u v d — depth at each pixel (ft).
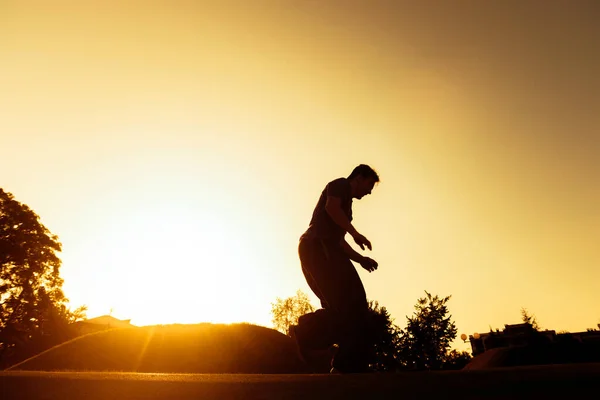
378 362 69.72
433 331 71.20
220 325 55.01
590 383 3.18
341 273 8.19
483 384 3.51
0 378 5.07
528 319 95.20
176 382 4.53
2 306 84.79
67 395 4.42
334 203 8.51
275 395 3.94
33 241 89.81
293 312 99.04
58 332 94.63
